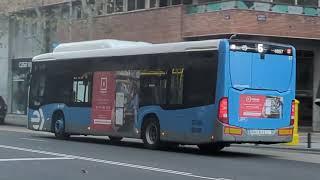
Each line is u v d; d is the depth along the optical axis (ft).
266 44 55.93
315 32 98.17
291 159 54.95
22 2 127.24
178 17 100.73
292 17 96.22
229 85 53.72
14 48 152.05
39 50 140.97
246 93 54.60
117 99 65.72
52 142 68.44
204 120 54.90
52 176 38.78
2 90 155.22
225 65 53.57
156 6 110.42
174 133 57.93
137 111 62.75
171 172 41.52
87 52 71.05
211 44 54.85
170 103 58.54
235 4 91.66
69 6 127.75
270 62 56.08
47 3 128.77
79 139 76.79
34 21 127.95
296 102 69.77
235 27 91.71
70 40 123.95
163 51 59.98
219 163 48.47
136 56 63.52
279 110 56.54
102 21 116.67
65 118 73.77
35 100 79.71
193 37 98.84
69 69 73.82
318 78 105.60
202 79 55.31
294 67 57.72
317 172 43.91
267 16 93.97
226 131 53.42
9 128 104.01
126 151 57.93
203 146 61.72
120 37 113.70
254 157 55.93
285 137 56.95
